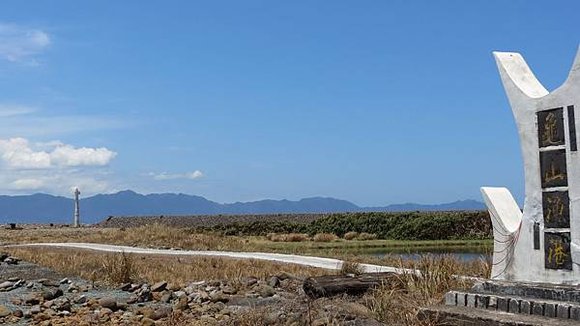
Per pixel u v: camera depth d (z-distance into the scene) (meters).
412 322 10.38
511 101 11.42
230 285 15.25
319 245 40.34
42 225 76.56
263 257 25.42
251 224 56.69
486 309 10.26
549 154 10.74
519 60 11.80
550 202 10.73
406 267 15.06
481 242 41.84
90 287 15.30
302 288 14.79
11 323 11.34
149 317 11.95
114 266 16.78
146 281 16.45
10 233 49.06
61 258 20.95
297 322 10.66
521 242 11.19
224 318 11.65
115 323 11.46
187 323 11.49
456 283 12.05
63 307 12.54
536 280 10.88
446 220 48.16
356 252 33.03
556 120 10.66
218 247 33.94
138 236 36.72
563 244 10.50
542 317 9.50
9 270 17.33
